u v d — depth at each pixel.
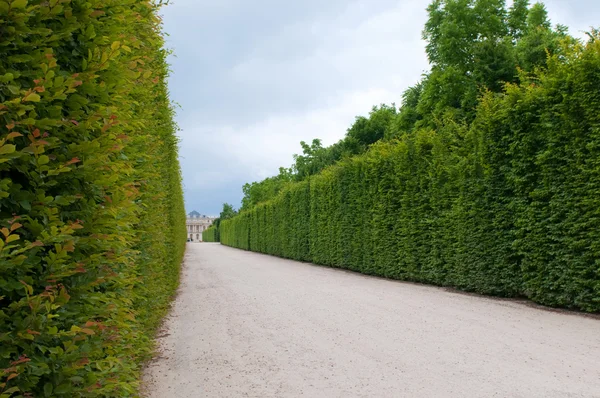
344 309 8.77
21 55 1.85
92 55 2.43
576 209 8.25
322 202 22.17
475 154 11.19
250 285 13.53
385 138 33.50
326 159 44.25
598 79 8.00
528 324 7.12
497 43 23.61
